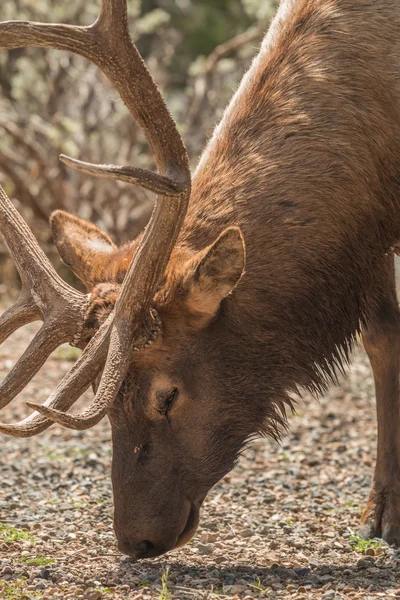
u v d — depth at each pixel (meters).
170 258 8.83
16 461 13.25
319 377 9.73
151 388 8.72
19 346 19.42
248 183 9.33
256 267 9.15
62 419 7.57
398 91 9.66
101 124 26.47
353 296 9.85
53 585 8.59
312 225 9.35
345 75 9.62
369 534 10.40
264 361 9.23
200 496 9.12
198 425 8.98
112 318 8.41
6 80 27.45
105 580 8.77
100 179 25.31
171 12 41.78
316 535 10.45
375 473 10.66
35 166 24.94
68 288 8.83
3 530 10.10
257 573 9.09
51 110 26.50
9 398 8.51
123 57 8.02
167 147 8.20
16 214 9.14
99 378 8.69
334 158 9.45
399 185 9.82
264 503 11.70
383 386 10.73
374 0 9.84
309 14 9.93
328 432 14.95
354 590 8.56
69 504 11.38
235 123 9.66
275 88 9.67
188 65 39.31
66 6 26.53
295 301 9.34
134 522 8.78
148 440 8.84
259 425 9.30
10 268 25.25
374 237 9.82
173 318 8.70
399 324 10.70
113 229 25.27
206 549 9.70
